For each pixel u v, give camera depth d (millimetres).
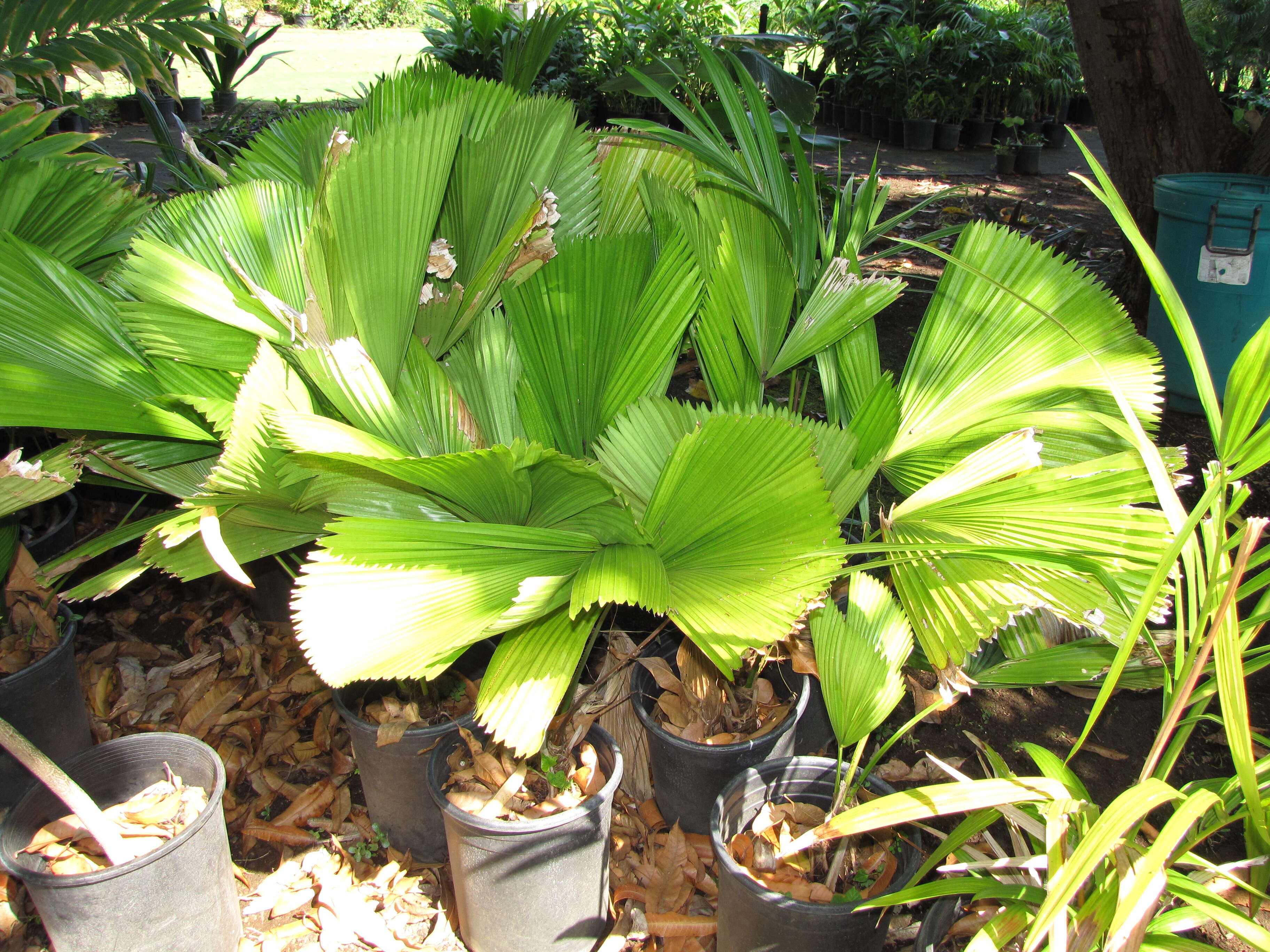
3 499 1376
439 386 1613
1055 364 1594
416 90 1809
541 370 1639
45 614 2004
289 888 1851
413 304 1508
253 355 1548
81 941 1500
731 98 1955
